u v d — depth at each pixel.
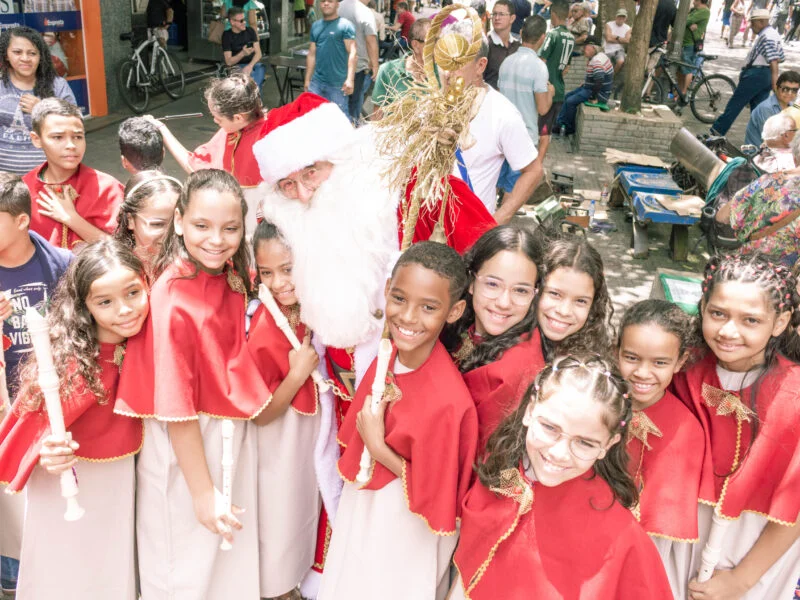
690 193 7.42
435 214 2.79
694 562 2.23
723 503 2.10
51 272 2.80
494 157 3.89
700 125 12.70
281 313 2.46
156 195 2.72
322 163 2.54
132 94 10.85
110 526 2.41
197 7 14.17
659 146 10.17
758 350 2.07
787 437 2.04
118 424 2.30
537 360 2.26
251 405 2.36
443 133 2.28
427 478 2.14
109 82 10.36
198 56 14.47
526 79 6.70
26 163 4.44
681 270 6.66
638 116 10.26
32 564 2.40
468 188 2.87
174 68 11.58
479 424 2.24
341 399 2.71
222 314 2.36
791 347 2.15
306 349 2.50
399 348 2.22
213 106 4.27
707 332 2.13
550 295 2.28
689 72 12.86
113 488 2.38
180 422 2.27
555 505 1.94
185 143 9.45
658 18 13.79
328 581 2.43
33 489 2.34
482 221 2.85
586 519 1.91
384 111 2.43
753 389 2.11
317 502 2.85
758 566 2.12
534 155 3.89
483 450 2.13
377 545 2.27
